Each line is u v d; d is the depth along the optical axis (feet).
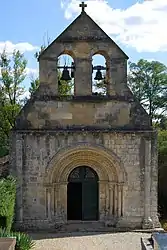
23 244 68.49
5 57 151.02
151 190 95.04
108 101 94.73
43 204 93.76
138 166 94.79
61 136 93.35
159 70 227.40
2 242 57.98
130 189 94.89
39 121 93.71
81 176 97.14
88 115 94.43
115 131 93.66
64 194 95.66
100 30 94.43
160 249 53.01
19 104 151.12
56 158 93.15
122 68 94.94
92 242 85.30
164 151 126.31
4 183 82.64
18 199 92.53
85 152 94.32
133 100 95.20
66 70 94.68
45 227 93.09
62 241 85.92
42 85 93.97
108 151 93.81
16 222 92.53
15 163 92.89
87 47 94.12
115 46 94.58
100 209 96.37
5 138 147.54
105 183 96.22
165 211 118.83
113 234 91.25
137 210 94.94
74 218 97.14
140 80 228.84
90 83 94.63
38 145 93.30
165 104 227.61
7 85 150.92
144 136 94.48
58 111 94.02
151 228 93.97
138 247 81.82
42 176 93.61
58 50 93.81
